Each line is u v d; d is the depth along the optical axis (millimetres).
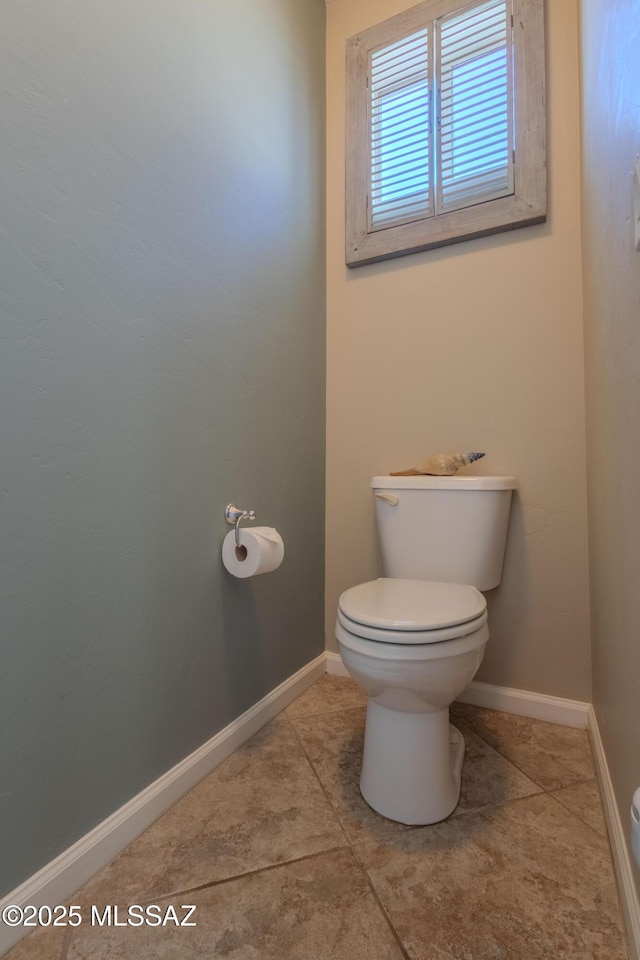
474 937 770
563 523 1420
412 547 1416
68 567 857
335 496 1789
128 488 979
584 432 1396
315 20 1771
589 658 1389
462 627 964
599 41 1004
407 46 1668
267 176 1460
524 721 1435
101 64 917
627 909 767
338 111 1812
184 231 1129
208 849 948
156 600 1048
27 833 787
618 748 904
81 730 879
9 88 758
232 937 772
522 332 1481
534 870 895
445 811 1023
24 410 782
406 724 1029
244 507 1341
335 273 1800
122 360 965
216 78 1241
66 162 849
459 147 1565
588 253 1246
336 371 1790
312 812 1050
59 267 837
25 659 786
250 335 1373
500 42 1512
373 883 868
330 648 1790
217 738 1223
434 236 1583
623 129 780
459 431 1570
